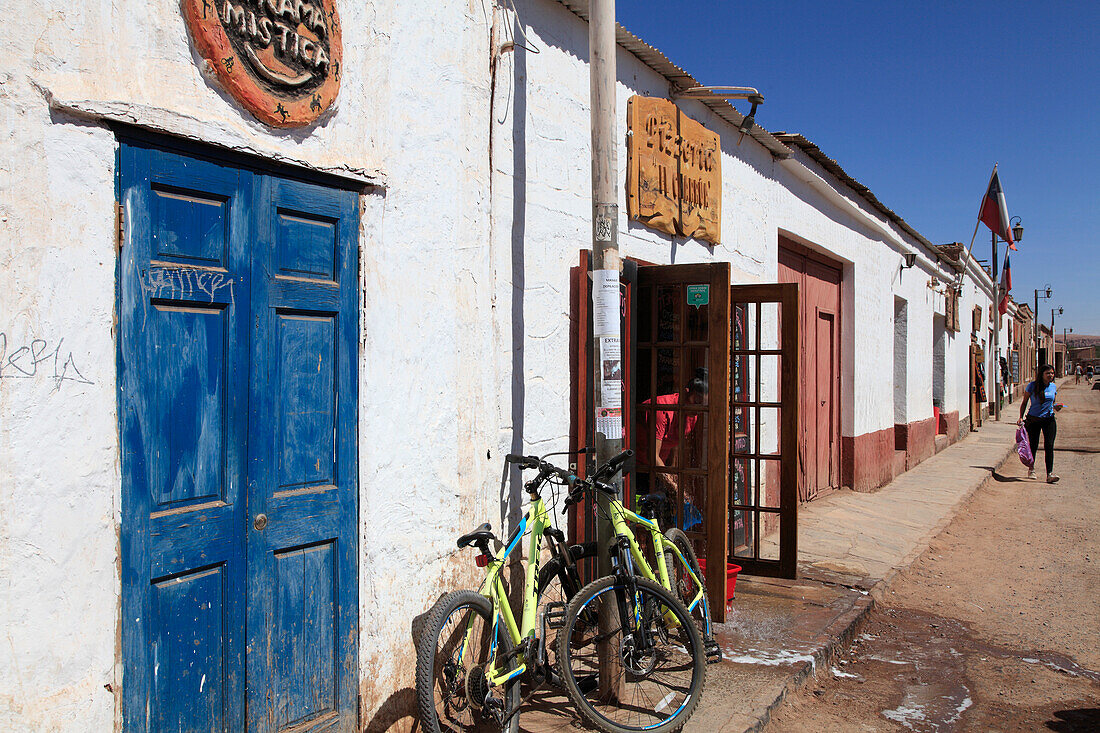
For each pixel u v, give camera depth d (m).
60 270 2.31
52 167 2.29
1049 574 7.37
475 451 3.94
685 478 5.42
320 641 3.14
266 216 2.93
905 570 7.14
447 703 3.54
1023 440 13.49
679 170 6.26
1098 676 4.94
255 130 2.83
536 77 4.66
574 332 4.99
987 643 5.53
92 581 2.39
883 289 12.65
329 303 3.17
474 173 3.93
